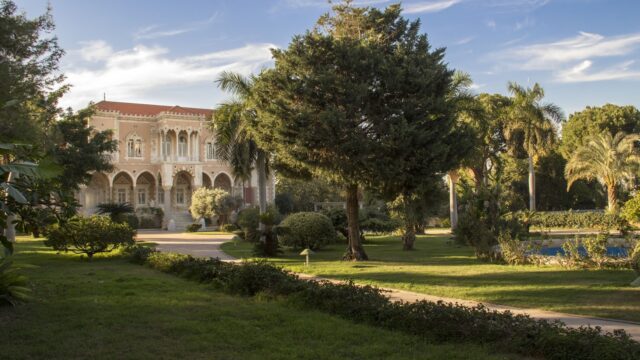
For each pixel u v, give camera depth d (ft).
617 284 38.47
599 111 196.85
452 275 45.44
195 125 206.28
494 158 146.61
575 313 28.78
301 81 55.77
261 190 84.17
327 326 24.97
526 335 20.59
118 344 22.30
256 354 20.77
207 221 187.62
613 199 139.64
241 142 80.48
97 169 122.83
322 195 221.46
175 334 23.91
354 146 52.54
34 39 49.49
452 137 57.72
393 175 54.19
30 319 26.99
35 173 20.04
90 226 61.46
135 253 59.31
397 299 33.35
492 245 60.80
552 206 204.64
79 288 37.35
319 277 45.83
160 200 206.39
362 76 55.36
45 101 78.18
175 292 35.35
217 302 31.45
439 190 78.23
